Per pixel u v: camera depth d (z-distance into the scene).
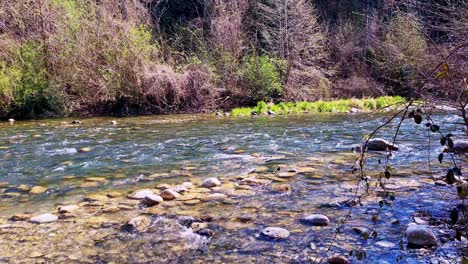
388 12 14.82
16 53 11.45
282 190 3.88
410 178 4.18
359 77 14.30
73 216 3.26
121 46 12.36
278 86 14.40
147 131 8.32
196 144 6.65
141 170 4.87
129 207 3.47
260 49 16.06
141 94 12.45
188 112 12.74
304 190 3.88
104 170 4.89
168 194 3.69
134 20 13.62
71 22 12.25
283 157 5.48
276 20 16.41
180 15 17.69
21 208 3.51
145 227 3.00
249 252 2.55
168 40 15.38
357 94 14.41
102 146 6.53
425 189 3.77
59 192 3.98
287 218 3.13
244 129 8.46
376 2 17.77
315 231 2.85
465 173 4.11
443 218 3.00
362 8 18.59
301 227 2.94
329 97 14.89
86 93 12.17
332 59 16.61
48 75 11.85
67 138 7.41
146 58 12.62
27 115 11.35
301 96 14.66
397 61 8.76
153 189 4.02
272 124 9.26
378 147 5.75
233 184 4.14
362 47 15.10
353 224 2.95
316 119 10.16
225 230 2.92
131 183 4.28
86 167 5.06
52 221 3.15
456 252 2.42
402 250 2.49
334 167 4.80
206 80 13.30
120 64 12.25
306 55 16.08
